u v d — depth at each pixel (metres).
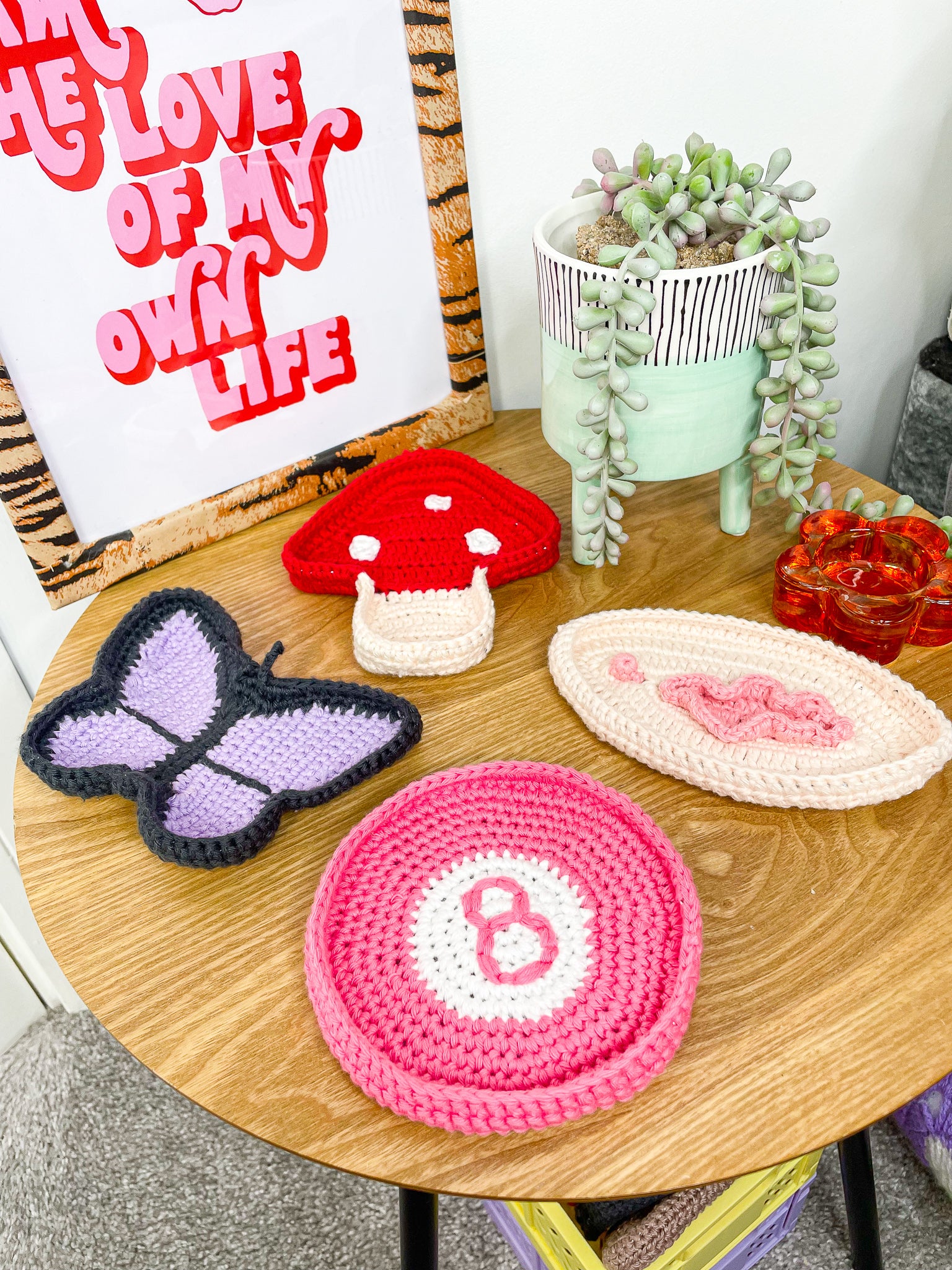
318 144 0.69
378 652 0.62
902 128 0.93
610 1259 0.65
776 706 0.58
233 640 0.65
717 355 0.60
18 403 0.64
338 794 0.55
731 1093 0.42
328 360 0.77
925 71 0.90
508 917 0.49
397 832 0.53
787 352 0.61
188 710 0.62
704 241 0.60
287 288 0.72
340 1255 0.87
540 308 0.65
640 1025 0.44
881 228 0.99
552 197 0.83
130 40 0.59
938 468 1.02
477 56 0.74
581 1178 0.40
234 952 0.49
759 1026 0.44
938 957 0.47
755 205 0.59
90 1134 0.98
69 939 0.50
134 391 0.69
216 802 0.56
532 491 0.79
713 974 0.46
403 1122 0.42
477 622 0.65
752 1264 0.85
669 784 0.56
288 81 0.66
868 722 0.58
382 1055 0.43
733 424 0.65
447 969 0.47
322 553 0.73
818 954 0.47
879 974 0.46
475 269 0.80
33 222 0.60
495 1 0.72
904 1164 0.91
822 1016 0.45
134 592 0.73
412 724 0.57
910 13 0.86
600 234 0.62
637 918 0.48
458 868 0.51
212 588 0.73
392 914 0.49
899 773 0.53
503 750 0.59
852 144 0.91
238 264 0.69
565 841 0.52
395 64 0.70
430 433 0.85
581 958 0.47
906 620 0.60
